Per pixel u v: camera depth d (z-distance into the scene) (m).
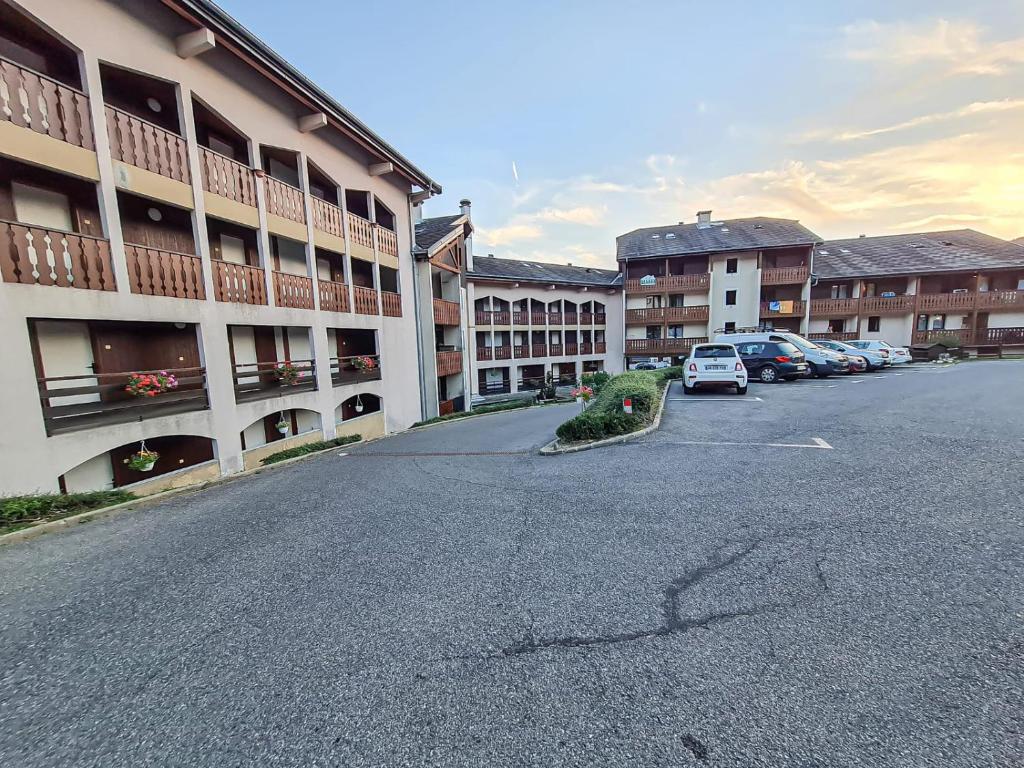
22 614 3.06
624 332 33.69
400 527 4.44
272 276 10.10
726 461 6.02
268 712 2.08
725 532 3.85
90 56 6.71
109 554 4.11
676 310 31.48
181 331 9.98
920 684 2.07
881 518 3.94
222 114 8.89
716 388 13.76
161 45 7.70
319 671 2.36
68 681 2.35
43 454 6.10
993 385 12.18
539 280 30.56
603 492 5.11
